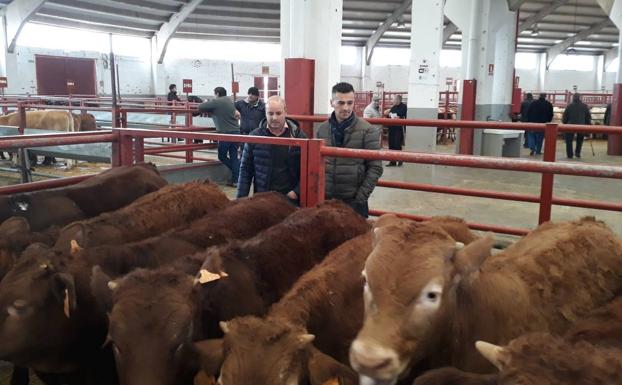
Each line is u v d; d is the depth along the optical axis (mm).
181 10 24578
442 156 3797
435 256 2250
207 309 2666
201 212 4250
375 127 4586
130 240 3783
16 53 21578
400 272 2207
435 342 2322
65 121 11945
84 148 8594
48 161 11266
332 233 3480
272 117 4648
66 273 2732
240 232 3697
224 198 4492
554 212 8023
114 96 11039
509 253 3043
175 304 2365
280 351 2006
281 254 3193
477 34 13312
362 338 2135
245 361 1978
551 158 5445
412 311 2182
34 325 2736
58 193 4523
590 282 2902
